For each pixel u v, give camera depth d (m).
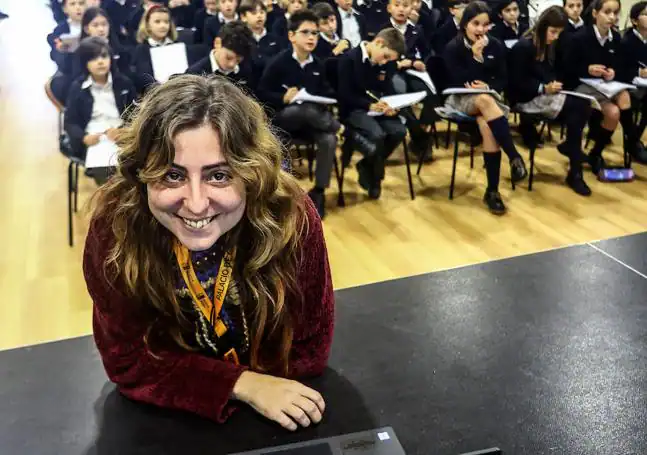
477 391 1.00
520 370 1.05
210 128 0.81
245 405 0.98
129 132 0.85
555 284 1.30
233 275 0.98
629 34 4.03
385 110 3.49
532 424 0.94
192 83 0.85
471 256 3.02
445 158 4.24
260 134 0.85
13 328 2.47
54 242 3.13
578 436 0.91
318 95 3.58
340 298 1.25
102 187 0.96
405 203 3.60
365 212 3.49
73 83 3.24
